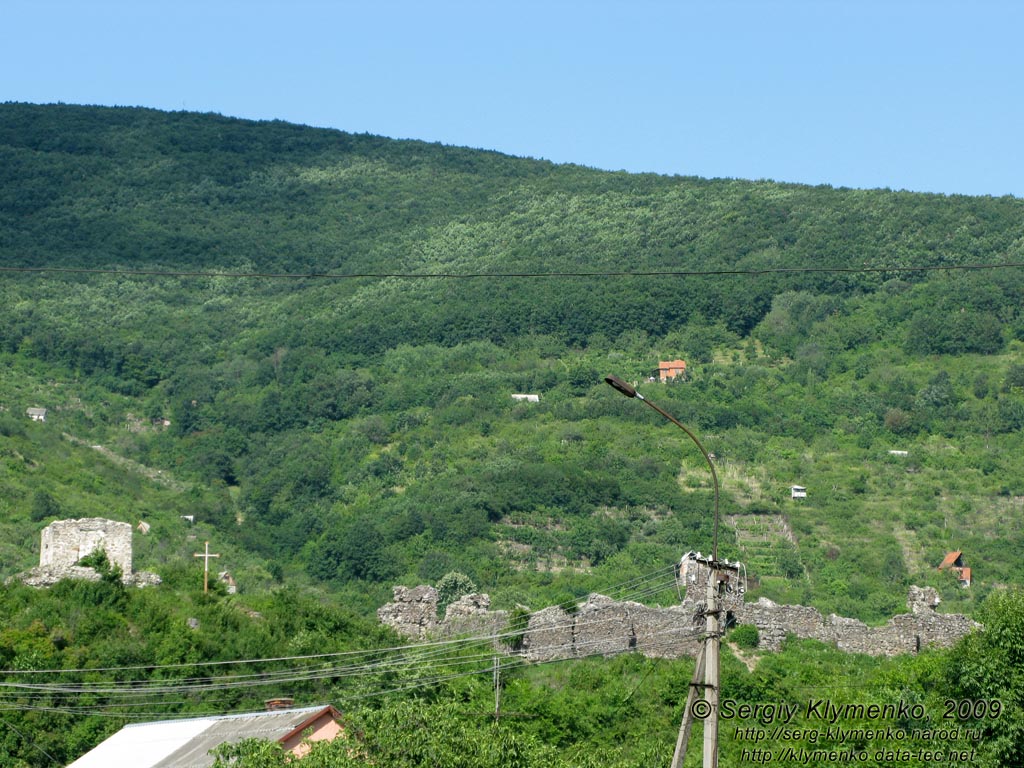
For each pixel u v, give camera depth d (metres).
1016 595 44.62
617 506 119.25
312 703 53.56
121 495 119.06
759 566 108.06
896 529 117.81
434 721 41.28
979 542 114.81
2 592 61.12
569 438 140.25
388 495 129.38
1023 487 127.12
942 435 140.50
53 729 51.41
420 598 67.31
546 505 118.00
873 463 133.75
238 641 58.53
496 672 54.06
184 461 146.38
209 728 45.19
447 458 138.38
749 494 124.50
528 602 86.81
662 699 54.19
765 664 59.47
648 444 137.75
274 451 146.88
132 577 65.56
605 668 58.31
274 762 38.88
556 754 42.97
